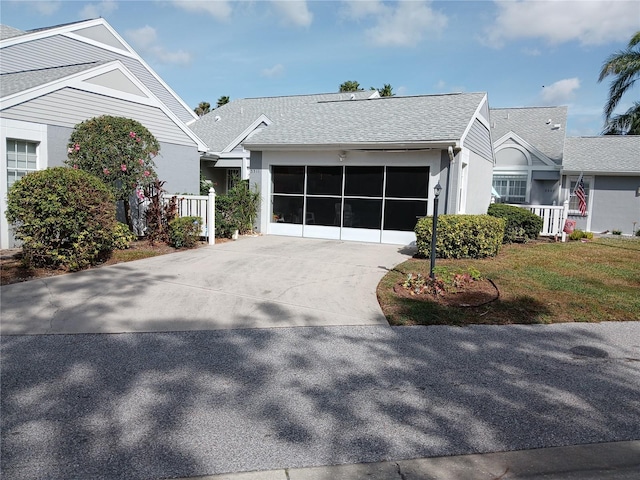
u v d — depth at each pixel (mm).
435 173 11562
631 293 7301
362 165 12430
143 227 12469
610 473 2877
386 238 12281
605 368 4480
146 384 3891
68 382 3893
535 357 4719
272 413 3475
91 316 5656
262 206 13758
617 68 20625
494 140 20812
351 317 5883
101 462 2830
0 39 13805
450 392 3895
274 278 7891
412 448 3086
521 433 3297
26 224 7535
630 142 20359
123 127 10469
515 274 8469
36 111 10234
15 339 4855
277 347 4816
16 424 3225
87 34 16297
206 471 2787
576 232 14766
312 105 15898
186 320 5617
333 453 3004
